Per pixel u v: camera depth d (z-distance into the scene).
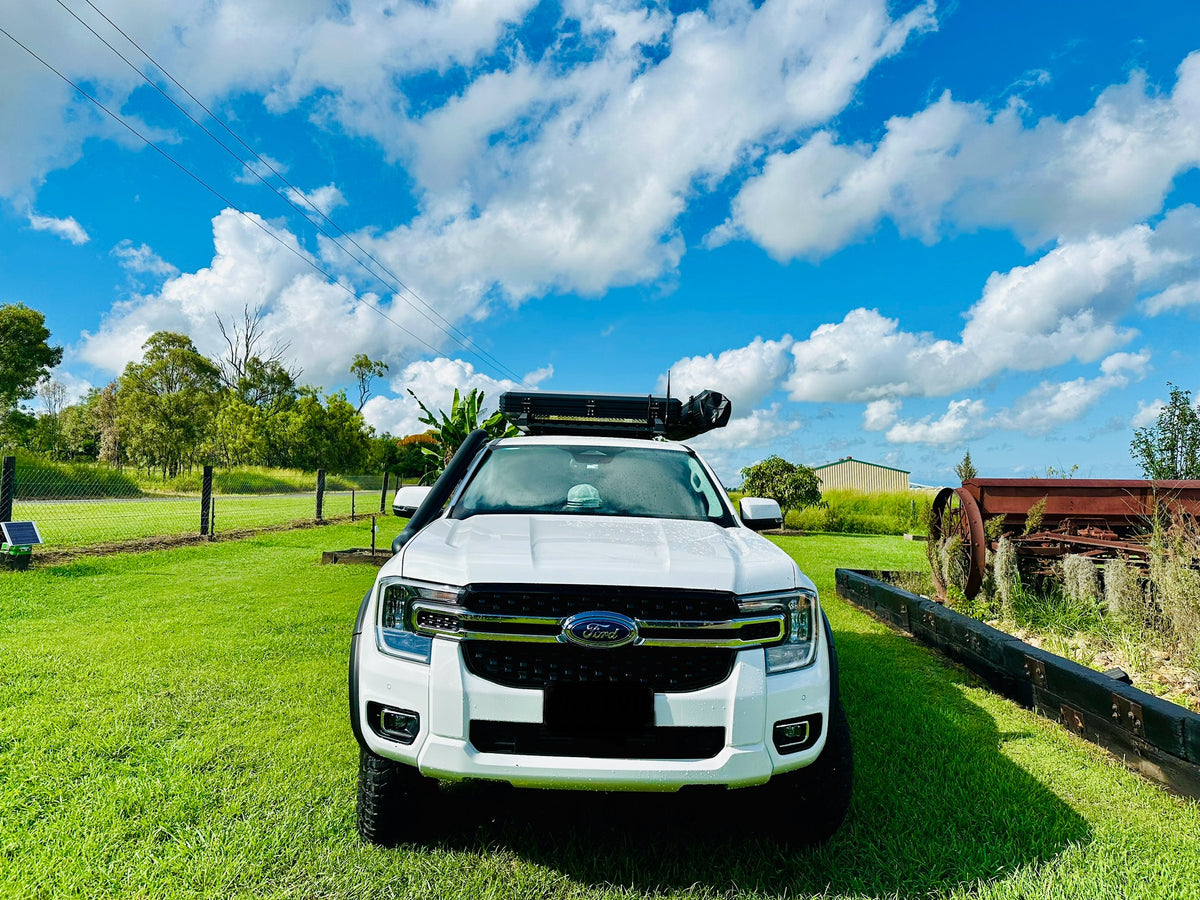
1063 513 5.91
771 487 20.77
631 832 2.45
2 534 7.77
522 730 2.07
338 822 2.42
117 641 4.81
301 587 7.16
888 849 2.32
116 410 55.62
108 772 2.76
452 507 3.19
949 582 6.16
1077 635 4.89
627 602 2.12
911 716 3.62
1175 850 2.31
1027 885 2.10
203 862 2.14
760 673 2.12
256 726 3.29
